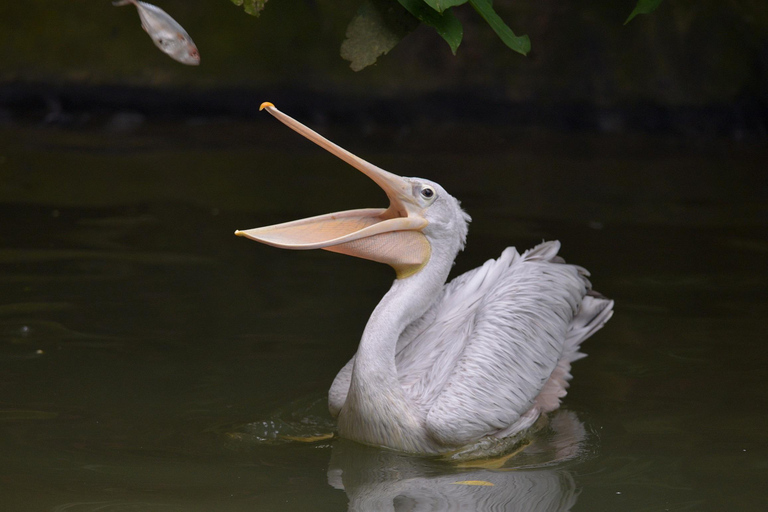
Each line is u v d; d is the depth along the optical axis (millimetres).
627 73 24391
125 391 8688
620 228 14742
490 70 24953
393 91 24797
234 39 24625
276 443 7836
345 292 11844
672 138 23672
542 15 24797
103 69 24141
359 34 7082
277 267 12891
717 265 12820
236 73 24547
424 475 7250
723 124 24031
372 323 8133
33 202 15719
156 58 24266
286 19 24812
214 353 9688
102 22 24281
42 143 21062
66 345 9719
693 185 18062
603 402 8758
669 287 11906
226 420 8203
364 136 23094
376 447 7906
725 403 8625
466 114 25172
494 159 20484
